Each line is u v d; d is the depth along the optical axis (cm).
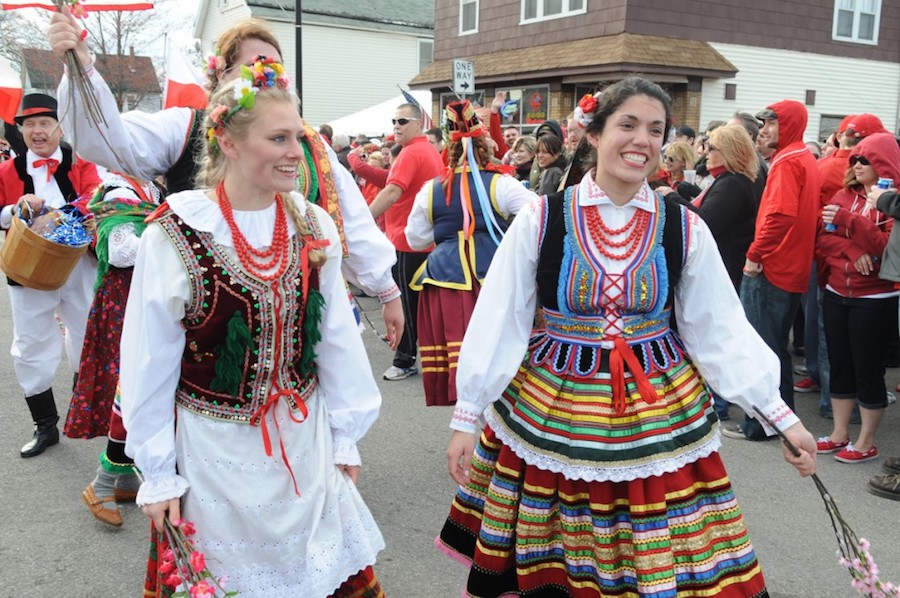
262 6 2127
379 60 2327
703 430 204
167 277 182
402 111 531
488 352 209
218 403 190
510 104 721
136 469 208
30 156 411
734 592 202
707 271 210
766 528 335
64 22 224
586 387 204
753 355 206
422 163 527
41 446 420
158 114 266
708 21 1232
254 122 179
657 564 193
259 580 192
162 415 188
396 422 471
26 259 357
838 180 456
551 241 208
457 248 378
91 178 423
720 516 204
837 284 395
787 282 414
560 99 1288
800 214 405
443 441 440
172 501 185
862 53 1417
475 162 381
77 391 339
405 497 369
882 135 387
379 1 2372
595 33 1222
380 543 212
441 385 385
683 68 1170
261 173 183
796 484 379
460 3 1478
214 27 2344
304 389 201
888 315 387
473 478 226
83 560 313
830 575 298
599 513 198
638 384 201
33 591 292
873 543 322
